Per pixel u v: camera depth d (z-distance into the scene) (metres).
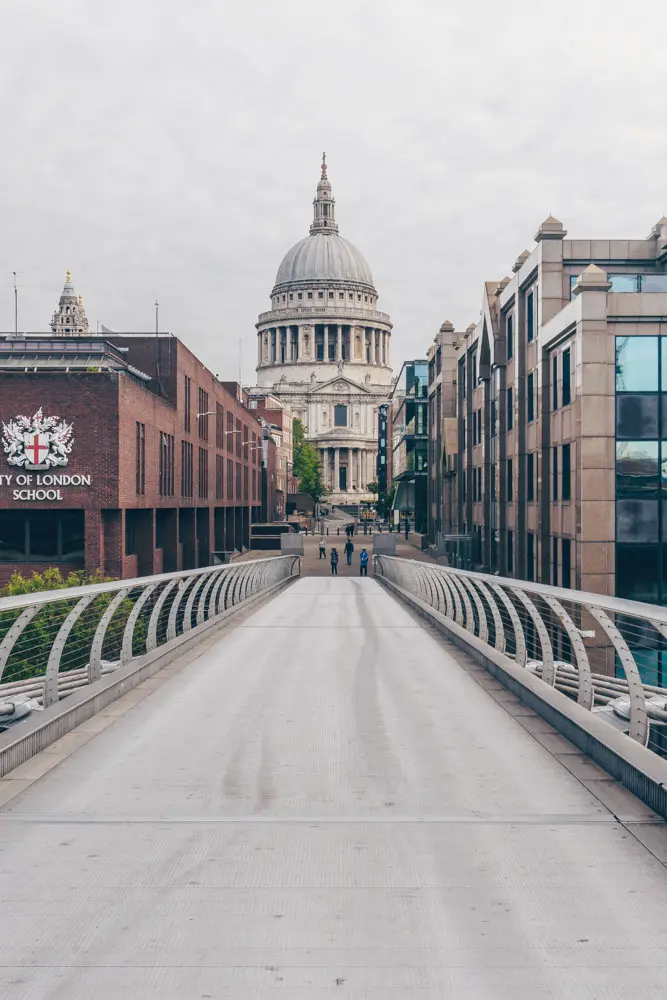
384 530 118.75
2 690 12.65
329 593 34.91
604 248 32.06
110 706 10.67
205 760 8.22
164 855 5.93
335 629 19.91
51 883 5.49
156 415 42.03
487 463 45.72
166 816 6.67
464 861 5.83
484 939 4.78
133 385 37.41
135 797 7.12
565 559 29.52
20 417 34.94
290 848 6.05
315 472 166.00
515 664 12.52
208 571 19.44
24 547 36.19
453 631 17.08
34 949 4.68
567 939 4.77
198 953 4.63
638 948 4.68
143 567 41.56
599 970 4.47
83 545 36.19
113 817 6.65
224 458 66.00
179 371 47.97
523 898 5.27
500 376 40.59
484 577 14.59
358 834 6.32
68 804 6.95
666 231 31.48
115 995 4.25
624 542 26.12
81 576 34.19
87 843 6.14
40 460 34.88
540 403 32.12
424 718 10.02
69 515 36.22
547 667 10.88
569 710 9.29
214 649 16.20
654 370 26.09
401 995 4.25
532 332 34.91
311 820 6.59
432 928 4.90
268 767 7.99
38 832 6.36
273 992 4.27
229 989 4.30
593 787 7.39
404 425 86.62
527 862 5.82
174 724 9.70
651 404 26.06
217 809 6.84
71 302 164.75
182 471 49.75
